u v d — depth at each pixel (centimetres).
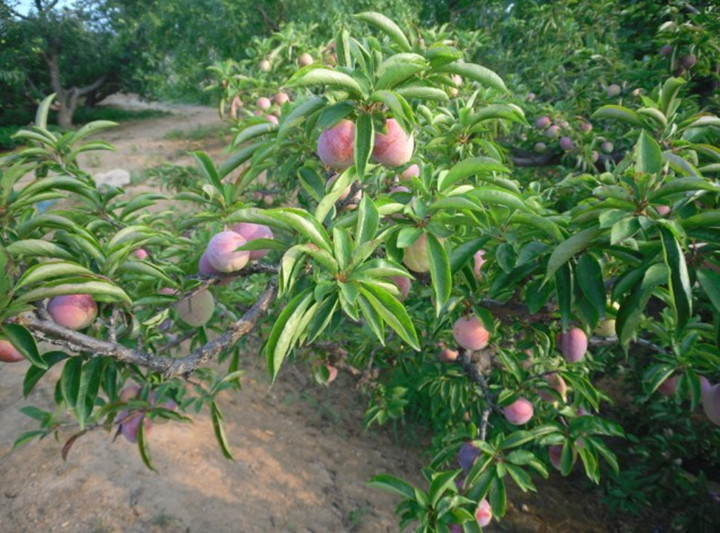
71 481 359
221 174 202
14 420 417
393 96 125
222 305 275
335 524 382
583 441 234
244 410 509
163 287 224
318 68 123
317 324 138
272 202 467
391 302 131
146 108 2841
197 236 317
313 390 576
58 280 131
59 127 2181
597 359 397
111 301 156
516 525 434
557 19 665
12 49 2033
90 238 157
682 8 488
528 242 177
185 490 373
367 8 1004
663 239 128
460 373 315
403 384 503
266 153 190
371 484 208
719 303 128
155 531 332
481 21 885
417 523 393
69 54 2253
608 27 655
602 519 443
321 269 152
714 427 425
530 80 636
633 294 146
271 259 387
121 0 2275
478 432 243
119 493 356
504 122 313
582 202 170
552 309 198
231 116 498
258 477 411
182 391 261
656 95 359
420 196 156
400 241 140
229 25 1187
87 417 161
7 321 130
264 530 357
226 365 570
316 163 240
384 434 528
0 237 157
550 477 498
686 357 232
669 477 430
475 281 200
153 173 648
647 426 507
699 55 429
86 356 167
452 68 155
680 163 150
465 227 201
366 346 337
